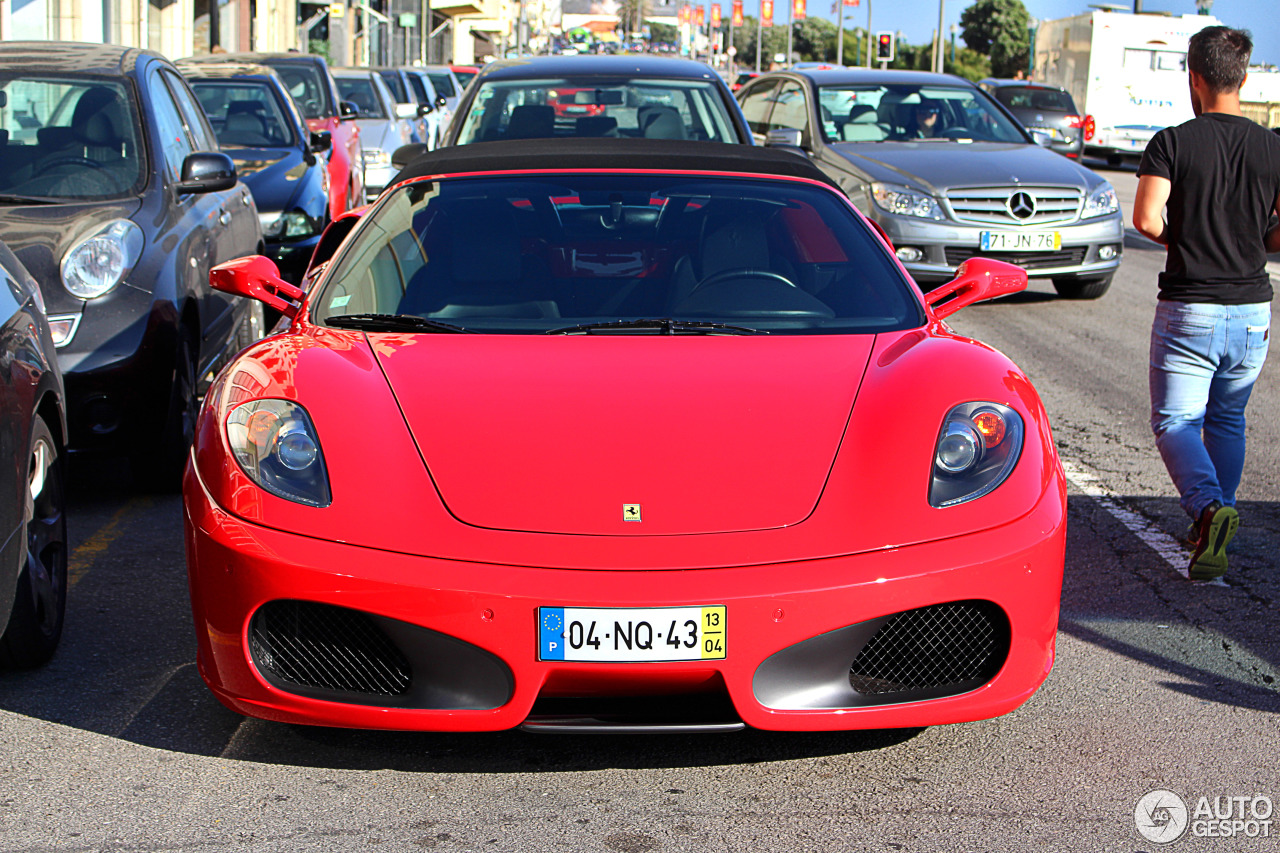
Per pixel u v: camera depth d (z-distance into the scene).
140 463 4.89
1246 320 4.24
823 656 2.67
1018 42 87.31
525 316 3.51
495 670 2.63
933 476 2.84
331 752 2.94
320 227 8.19
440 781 2.81
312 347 3.29
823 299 3.64
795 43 132.38
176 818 2.65
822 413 3.01
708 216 3.88
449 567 2.63
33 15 15.65
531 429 2.93
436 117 19.61
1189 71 4.27
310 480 2.80
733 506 2.74
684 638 2.59
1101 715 3.18
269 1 28.88
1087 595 4.05
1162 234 4.28
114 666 3.41
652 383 3.12
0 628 3.02
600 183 4.01
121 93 5.55
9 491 3.05
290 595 2.66
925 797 2.76
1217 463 4.45
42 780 2.80
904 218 9.23
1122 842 2.59
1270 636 3.71
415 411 2.99
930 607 2.73
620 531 2.68
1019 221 9.27
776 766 2.89
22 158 5.27
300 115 9.28
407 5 43.94
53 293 4.60
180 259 5.04
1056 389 6.97
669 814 2.68
